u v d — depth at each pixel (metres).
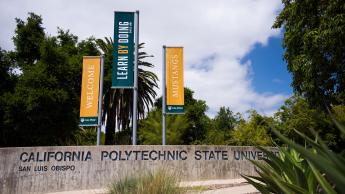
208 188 11.73
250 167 16.64
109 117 38.66
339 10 16.17
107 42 40.09
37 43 34.06
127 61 18.80
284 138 1.45
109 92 38.09
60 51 33.47
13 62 33.78
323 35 16.02
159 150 15.76
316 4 17.47
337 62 16.70
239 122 34.56
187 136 52.97
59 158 15.20
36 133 29.83
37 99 29.03
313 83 17.69
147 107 40.16
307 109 28.08
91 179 15.11
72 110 31.86
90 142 45.41
